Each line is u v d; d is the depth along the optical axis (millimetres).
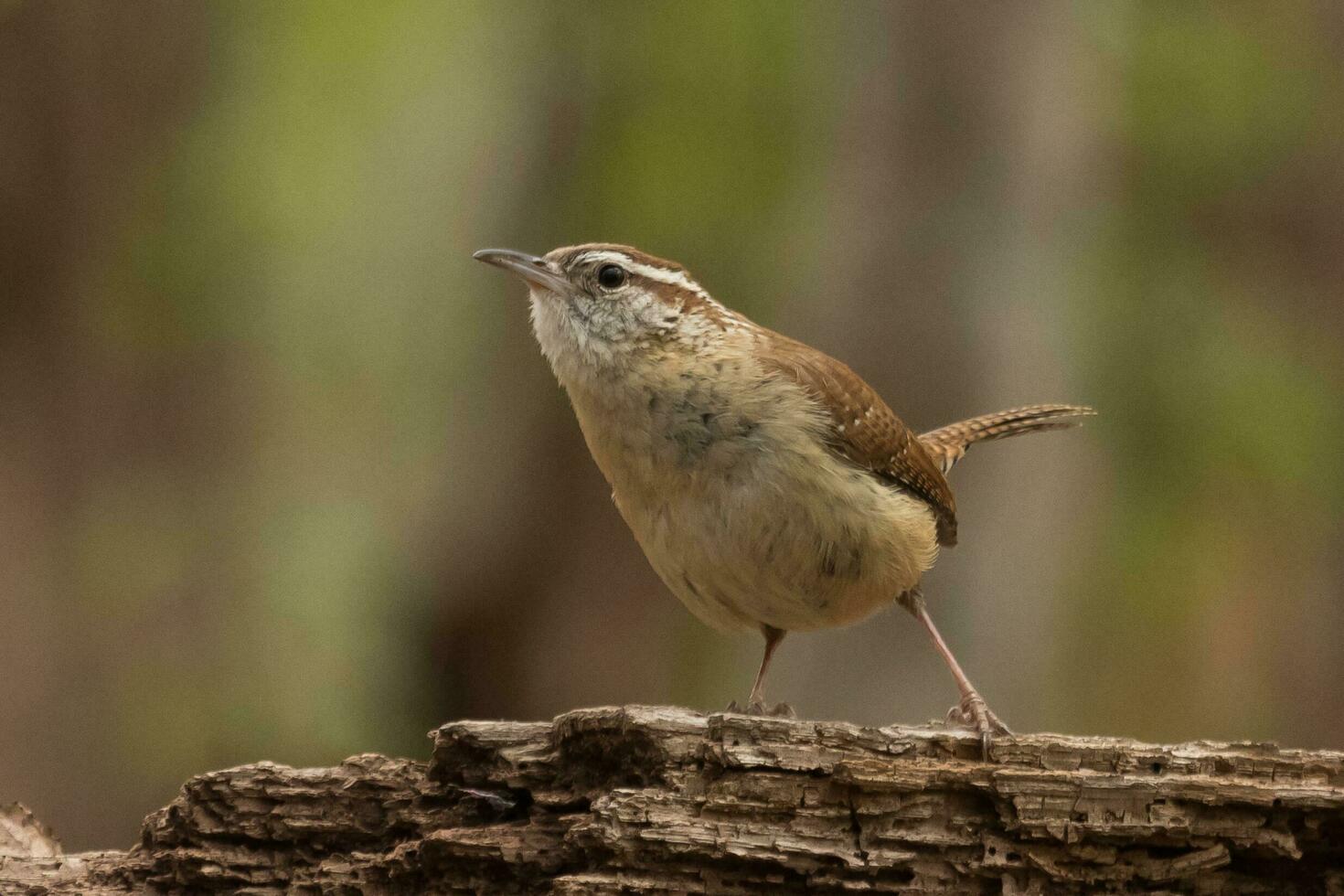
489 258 6891
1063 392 13492
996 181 12648
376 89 16344
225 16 15547
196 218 15188
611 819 5207
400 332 16781
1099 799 5352
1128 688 16562
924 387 12531
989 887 5355
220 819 5855
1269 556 16844
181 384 15547
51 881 5891
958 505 12625
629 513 6832
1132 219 16562
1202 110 16031
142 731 14508
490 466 15242
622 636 15195
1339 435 16094
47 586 14492
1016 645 12648
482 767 5766
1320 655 16875
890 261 12641
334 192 16016
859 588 6730
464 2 16375
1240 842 5414
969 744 5617
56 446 14844
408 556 15359
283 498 16172
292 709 14875
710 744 5340
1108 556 15844
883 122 12797
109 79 14812
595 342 6633
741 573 6637
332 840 5816
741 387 6508
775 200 15328
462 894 5484
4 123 14453
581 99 15391
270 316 16312
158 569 15070
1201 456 15719
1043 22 12734
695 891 5230
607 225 15344
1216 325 16234
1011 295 12609
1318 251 17656
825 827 5324
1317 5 16672
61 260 14789
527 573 15164
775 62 15422
